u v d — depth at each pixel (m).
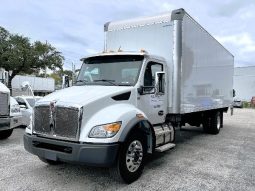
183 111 7.56
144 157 5.70
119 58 6.43
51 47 41.88
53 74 57.88
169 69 7.24
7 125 8.01
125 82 6.09
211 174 5.96
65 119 4.94
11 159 6.76
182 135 11.35
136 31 7.82
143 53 6.20
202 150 8.34
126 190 4.95
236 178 5.73
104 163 4.73
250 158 7.45
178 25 7.15
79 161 4.74
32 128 5.44
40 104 5.30
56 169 6.04
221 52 11.86
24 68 38.00
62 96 5.35
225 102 12.91
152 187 5.12
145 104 6.23
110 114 5.04
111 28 8.30
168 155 7.61
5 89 8.09
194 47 8.33
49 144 5.13
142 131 5.59
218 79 11.52
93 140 4.75
